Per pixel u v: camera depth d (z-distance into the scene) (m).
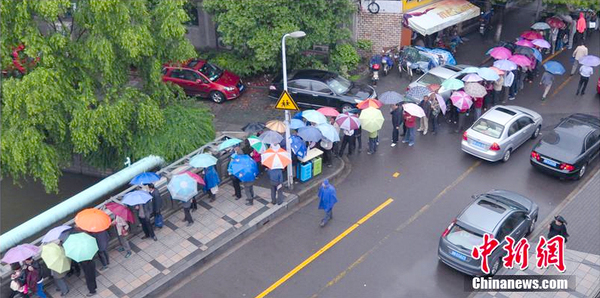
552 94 24.81
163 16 17.73
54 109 16.67
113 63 17.48
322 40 24.38
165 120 18.91
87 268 13.82
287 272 15.12
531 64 25.09
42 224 16.09
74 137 16.94
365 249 15.88
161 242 16.05
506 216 14.73
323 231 16.67
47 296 14.20
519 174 19.31
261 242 16.31
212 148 18.59
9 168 16.86
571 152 18.56
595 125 19.61
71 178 21.08
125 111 17.62
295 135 18.73
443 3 28.75
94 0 15.84
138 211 15.86
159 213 16.30
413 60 26.08
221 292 14.52
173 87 20.45
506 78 23.41
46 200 19.89
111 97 17.69
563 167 18.38
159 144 18.45
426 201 17.91
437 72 23.61
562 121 20.00
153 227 16.53
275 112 23.55
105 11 16.12
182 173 16.31
